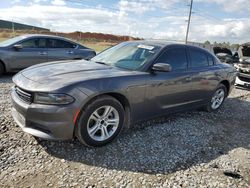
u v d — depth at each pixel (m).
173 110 4.66
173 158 3.51
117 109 3.65
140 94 3.89
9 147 3.40
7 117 4.31
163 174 3.12
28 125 3.27
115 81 3.57
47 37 8.73
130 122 3.94
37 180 2.81
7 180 2.78
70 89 3.16
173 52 4.59
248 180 3.14
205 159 3.57
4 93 5.95
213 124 5.06
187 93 4.80
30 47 8.33
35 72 3.63
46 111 3.09
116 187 2.80
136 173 3.09
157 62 4.22
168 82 4.29
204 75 5.13
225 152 3.86
